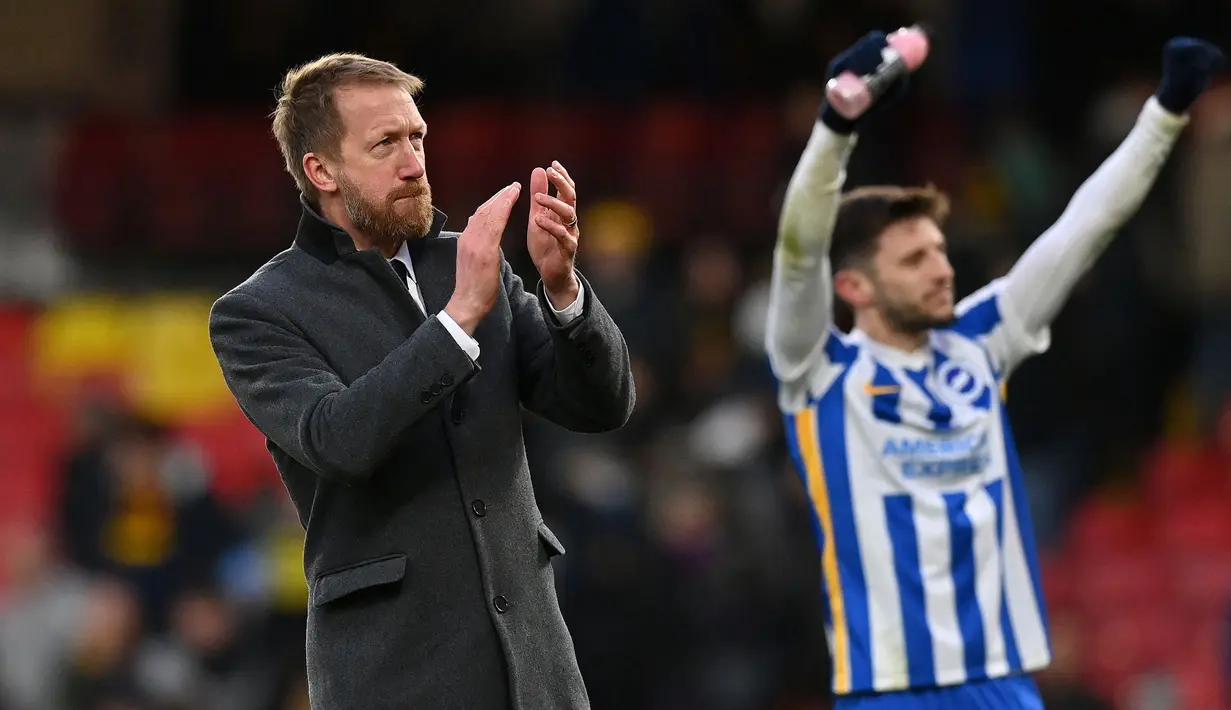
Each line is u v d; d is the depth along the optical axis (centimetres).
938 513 1355
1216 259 3497
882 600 1348
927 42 1313
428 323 987
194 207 3875
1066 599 2980
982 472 1380
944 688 1345
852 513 1364
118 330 3559
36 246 3869
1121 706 2847
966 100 3722
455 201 3784
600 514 2459
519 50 4019
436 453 1035
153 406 3447
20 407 3484
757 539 2489
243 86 4081
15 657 2548
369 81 1048
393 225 1042
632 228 3388
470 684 1016
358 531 1030
